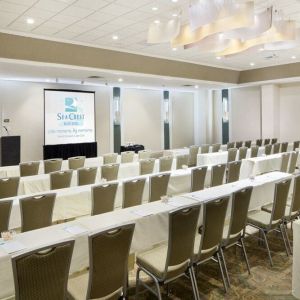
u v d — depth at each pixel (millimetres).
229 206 3686
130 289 3301
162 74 10586
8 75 9750
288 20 5871
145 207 3482
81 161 7480
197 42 6090
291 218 4113
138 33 7734
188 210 2707
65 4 5887
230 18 4777
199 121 15914
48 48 8000
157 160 7383
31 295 2016
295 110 13531
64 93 11641
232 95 15367
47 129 11312
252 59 10992
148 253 3012
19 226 4055
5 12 6250
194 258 2984
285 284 3400
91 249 2203
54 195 3795
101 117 13086
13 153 9320
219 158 8680
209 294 3219
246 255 3742
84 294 2377
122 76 10141
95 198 4191
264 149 9633
